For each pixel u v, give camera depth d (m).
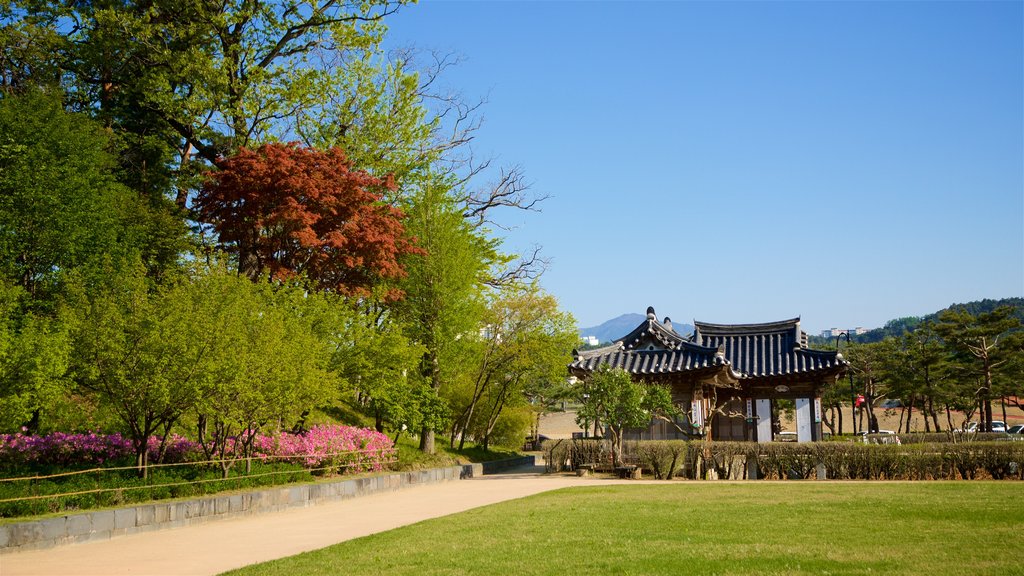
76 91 31.91
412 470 26.44
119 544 12.70
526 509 15.65
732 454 25.77
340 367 24.38
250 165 25.91
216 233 27.97
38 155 21.55
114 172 30.81
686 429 31.47
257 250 26.89
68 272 20.61
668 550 9.67
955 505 13.67
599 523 12.79
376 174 33.47
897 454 23.45
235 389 17.61
